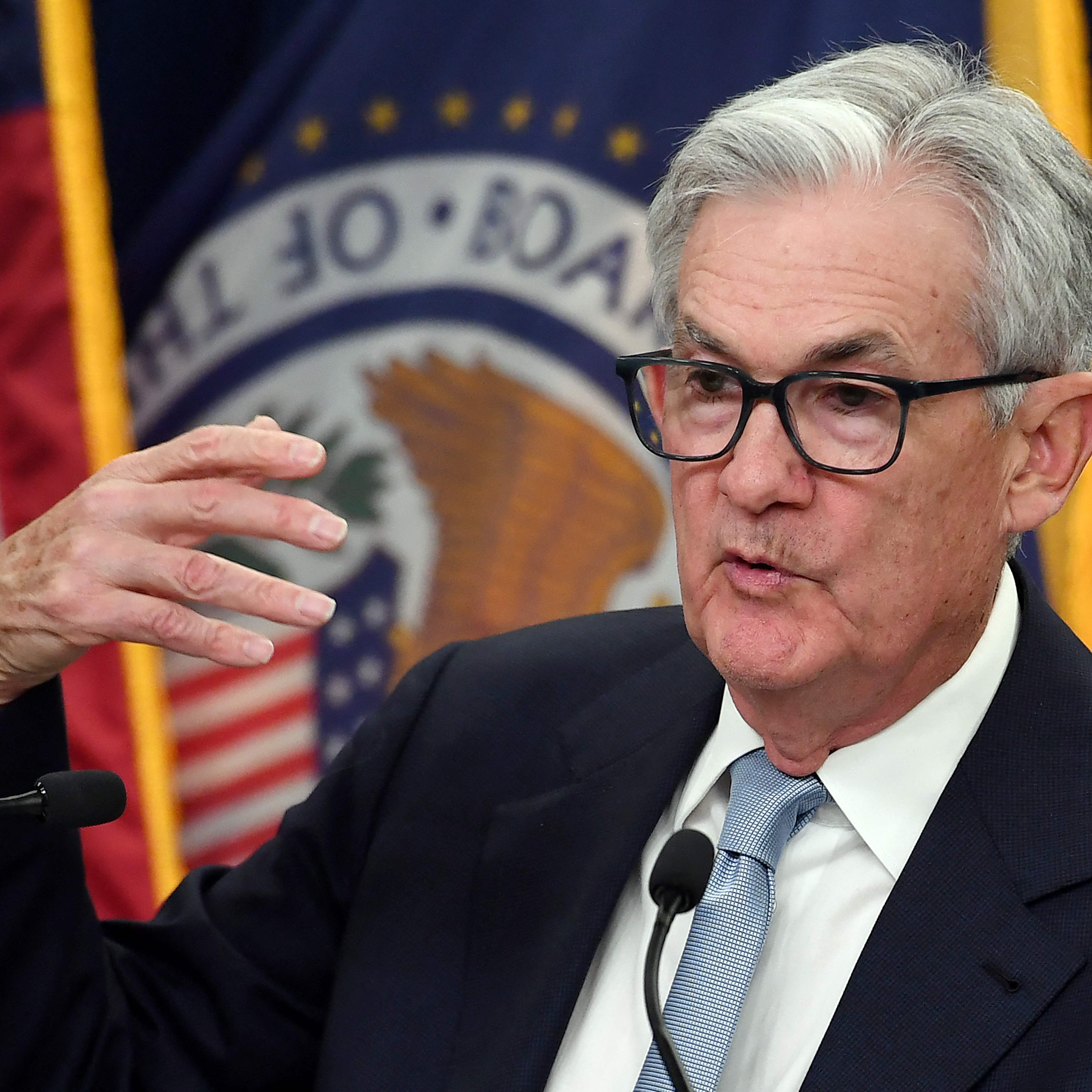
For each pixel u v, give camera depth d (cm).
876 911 450
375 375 1083
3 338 1039
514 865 505
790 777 470
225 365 1098
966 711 459
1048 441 452
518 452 1066
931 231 410
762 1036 443
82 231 1040
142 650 1042
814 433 417
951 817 441
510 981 481
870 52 455
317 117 1088
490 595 1064
